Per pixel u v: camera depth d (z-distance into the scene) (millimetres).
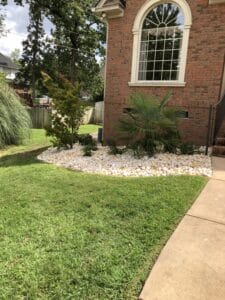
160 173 4945
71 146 7578
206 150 6074
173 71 7559
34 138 11086
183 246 2535
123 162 5656
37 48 21047
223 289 1984
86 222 3025
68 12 20312
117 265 2258
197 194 3803
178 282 2055
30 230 2854
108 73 8438
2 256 2391
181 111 6891
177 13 7250
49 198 3760
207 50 6867
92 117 19000
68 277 2121
